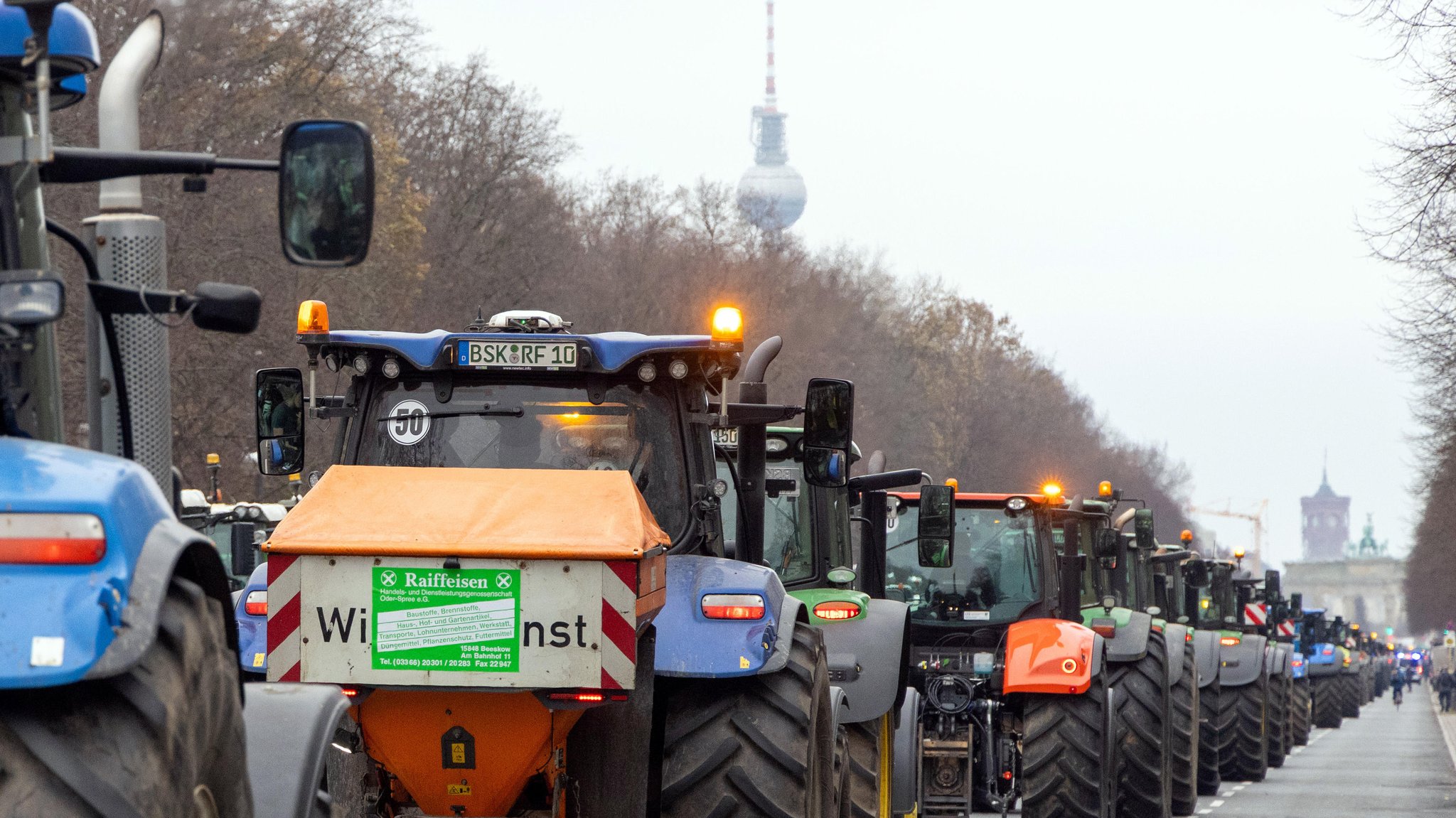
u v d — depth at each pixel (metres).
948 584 51.41
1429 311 82.50
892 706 37.81
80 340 44.72
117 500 12.00
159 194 97.94
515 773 22.56
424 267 147.88
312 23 119.31
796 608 25.98
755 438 31.05
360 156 15.51
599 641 21.30
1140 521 67.31
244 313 15.80
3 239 14.64
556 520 21.73
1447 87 65.56
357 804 22.61
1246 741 83.44
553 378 27.27
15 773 11.23
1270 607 123.38
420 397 27.38
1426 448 146.50
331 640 21.48
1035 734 46.72
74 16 15.19
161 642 12.23
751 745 24.91
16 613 11.43
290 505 38.50
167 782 11.80
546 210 176.12
